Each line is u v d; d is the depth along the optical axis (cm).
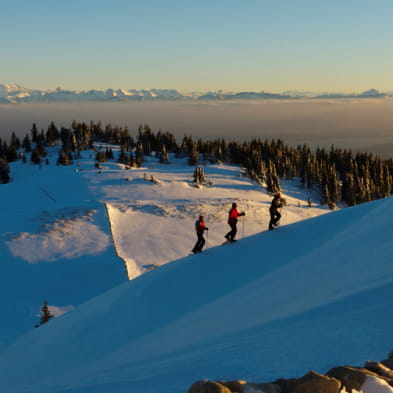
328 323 983
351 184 16962
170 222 11106
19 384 1516
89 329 1784
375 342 812
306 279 1539
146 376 913
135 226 10712
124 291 2034
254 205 12169
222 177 16888
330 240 1970
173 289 1905
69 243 9256
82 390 925
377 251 1586
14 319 6253
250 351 895
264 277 1784
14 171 19812
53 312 6538
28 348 1884
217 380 754
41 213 10862
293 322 1076
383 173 19200
